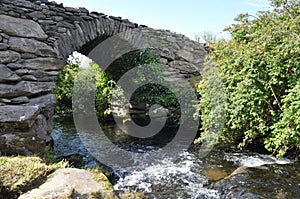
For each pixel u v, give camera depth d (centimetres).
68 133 592
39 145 316
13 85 344
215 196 269
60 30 412
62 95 839
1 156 270
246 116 352
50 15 399
